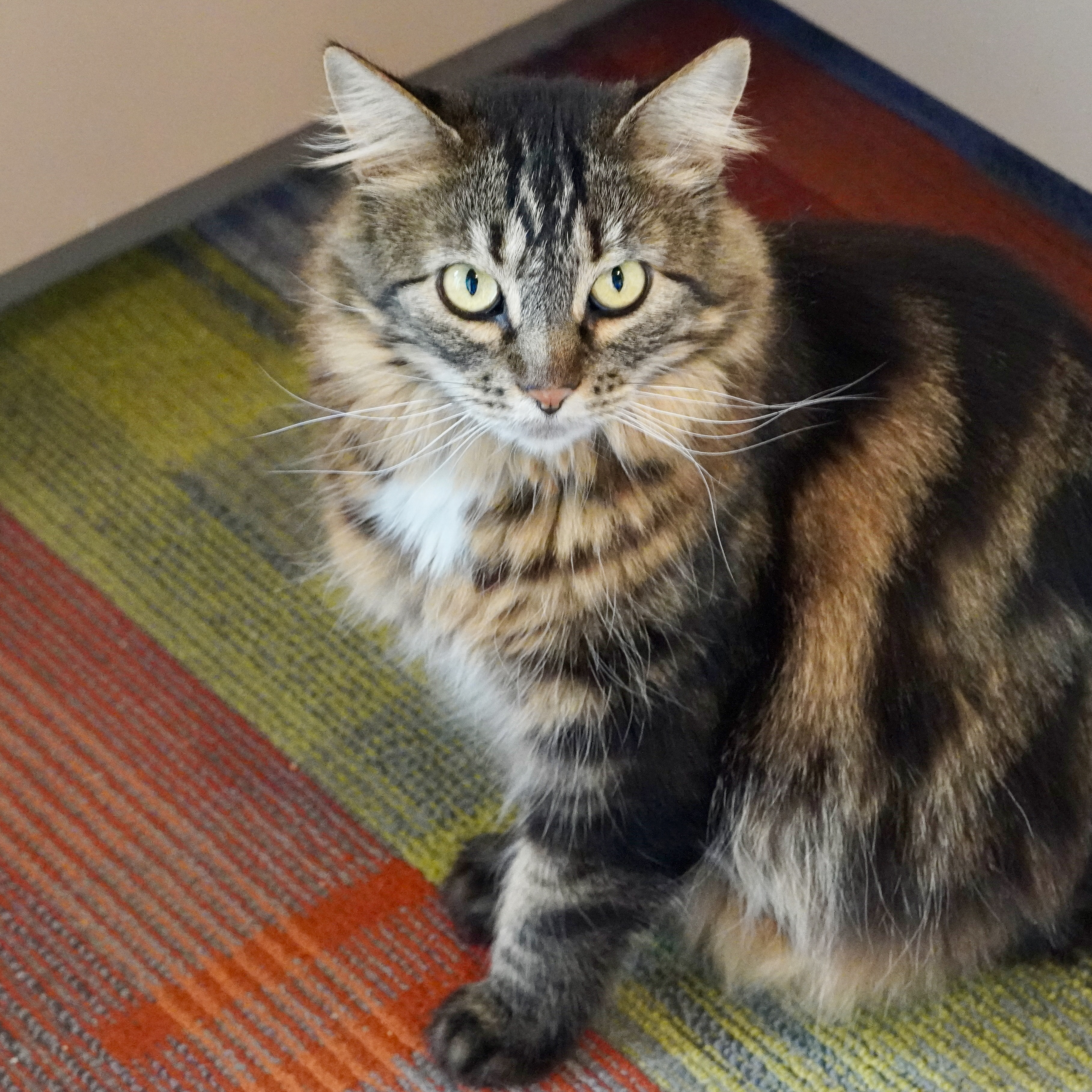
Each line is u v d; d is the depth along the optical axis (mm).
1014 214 1125
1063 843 824
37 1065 836
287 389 1013
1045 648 798
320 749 926
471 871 879
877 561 784
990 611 791
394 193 762
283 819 906
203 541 986
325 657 953
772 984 865
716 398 772
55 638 952
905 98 1168
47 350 1057
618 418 770
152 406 1035
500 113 758
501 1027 838
